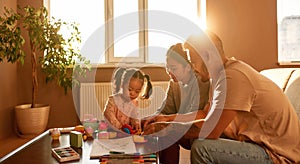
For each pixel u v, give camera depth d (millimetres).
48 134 1749
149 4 3846
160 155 1433
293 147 1500
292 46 3527
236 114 1461
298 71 2357
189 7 3883
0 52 2986
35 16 3217
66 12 3840
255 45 3678
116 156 1232
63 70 3369
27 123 3320
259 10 3658
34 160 1248
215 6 3682
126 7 3838
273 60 3654
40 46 3275
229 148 1420
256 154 1441
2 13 3338
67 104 3732
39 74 3717
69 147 1403
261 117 1496
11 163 1208
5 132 3426
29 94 3771
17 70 3756
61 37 3309
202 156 1405
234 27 3686
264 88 1492
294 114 1575
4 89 3398
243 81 1435
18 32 3057
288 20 3527
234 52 3691
